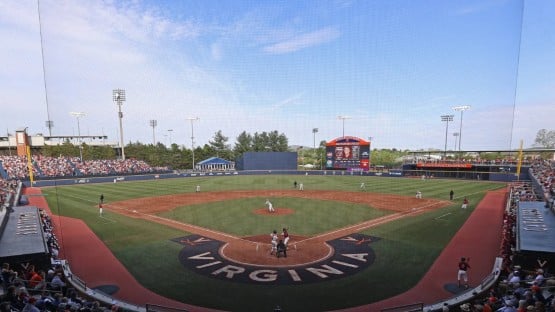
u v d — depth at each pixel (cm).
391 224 2339
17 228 1747
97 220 2536
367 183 4788
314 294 1270
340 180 5134
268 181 3450
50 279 1266
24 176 4944
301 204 3008
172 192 3878
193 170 5269
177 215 2645
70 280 1328
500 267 1397
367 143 5700
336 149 5822
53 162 5634
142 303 1209
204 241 1930
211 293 1277
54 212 2877
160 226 2305
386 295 1271
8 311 817
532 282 1124
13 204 2877
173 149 5956
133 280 1410
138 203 3225
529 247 1402
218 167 4156
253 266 1536
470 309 1057
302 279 1401
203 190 3638
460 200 3428
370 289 1315
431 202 3297
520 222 1745
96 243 1928
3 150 7781
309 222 2372
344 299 1232
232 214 2600
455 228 2267
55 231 2219
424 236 2061
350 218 2512
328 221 2403
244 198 3172
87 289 1287
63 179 5038
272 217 2498
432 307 1111
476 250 1812
